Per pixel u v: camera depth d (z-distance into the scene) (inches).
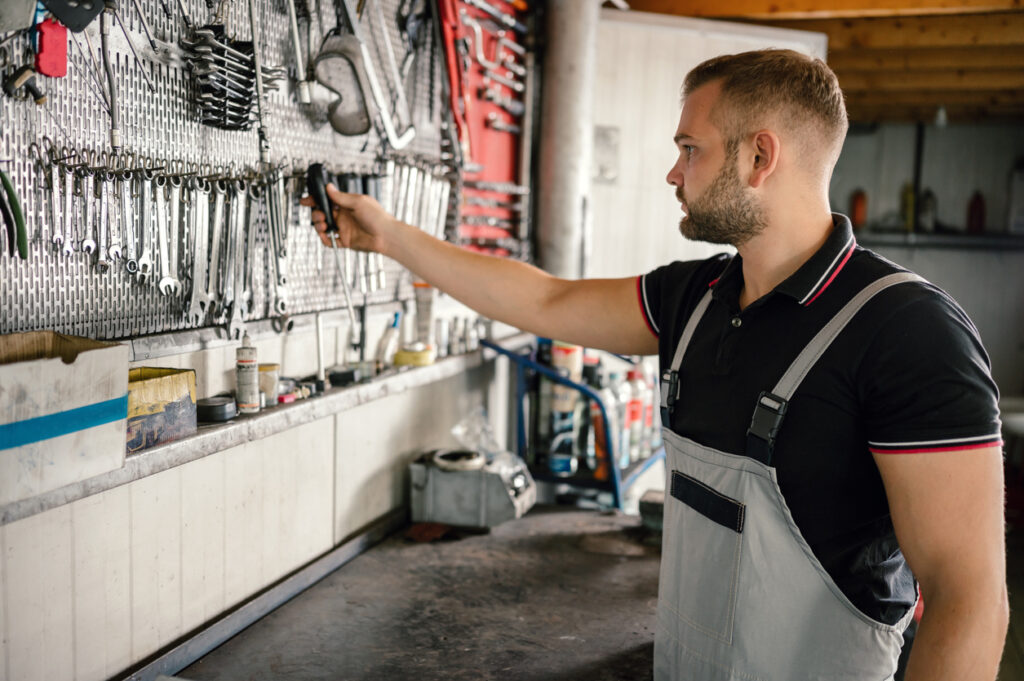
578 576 79.8
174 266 62.6
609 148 140.6
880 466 41.0
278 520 72.8
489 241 124.5
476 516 90.4
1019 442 252.8
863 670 44.0
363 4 83.7
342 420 81.0
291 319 75.6
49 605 51.1
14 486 44.6
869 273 43.5
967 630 36.8
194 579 63.4
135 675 57.1
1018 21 185.9
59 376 46.5
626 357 126.0
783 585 44.6
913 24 191.5
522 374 113.7
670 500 51.4
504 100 126.0
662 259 144.9
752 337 46.1
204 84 64.4
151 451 54.9
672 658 50.4
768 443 43.8
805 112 43.7
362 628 68.0
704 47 141.3
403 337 96.8
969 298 302.7
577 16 131.1
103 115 56.8
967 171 293.3
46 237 53.0
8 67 49.6
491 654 64.2
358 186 77.5
